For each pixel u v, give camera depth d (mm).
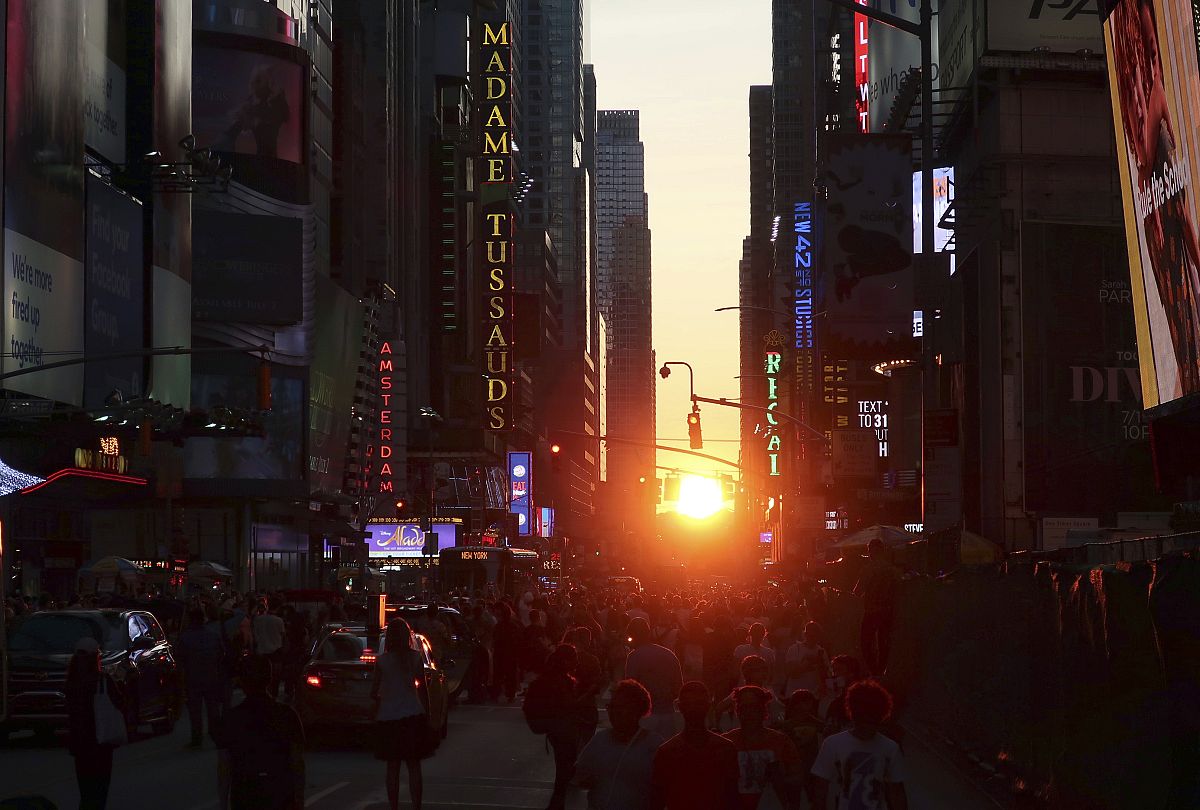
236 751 10211
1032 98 57625
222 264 77000
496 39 145500
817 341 95750
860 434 67500
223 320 76875
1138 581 10328
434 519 94312
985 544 26922
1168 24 19375
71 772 19750
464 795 17734
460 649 31656
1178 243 19484
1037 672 14070
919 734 23203
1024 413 55031
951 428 42750
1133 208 22172
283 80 83312
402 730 14844
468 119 143875
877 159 47312
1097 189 57375
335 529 94500
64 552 58156
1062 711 12938
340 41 106312
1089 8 57781
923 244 32719
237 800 10219
